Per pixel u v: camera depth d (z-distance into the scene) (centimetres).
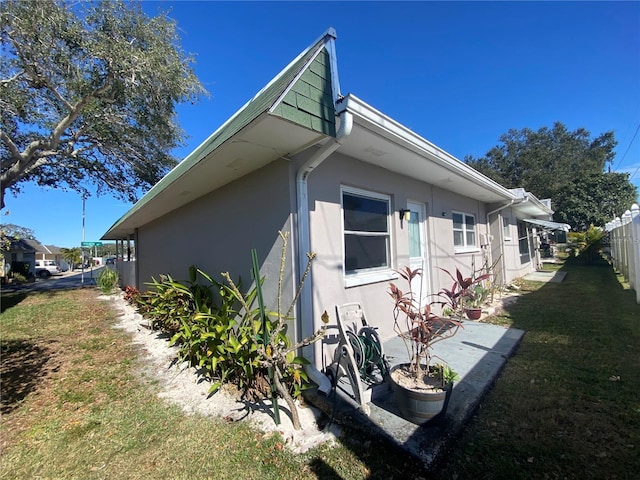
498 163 3541
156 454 236
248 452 233
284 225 347
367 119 295
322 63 280
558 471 197
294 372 293
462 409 260
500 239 902
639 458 204
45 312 893
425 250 588
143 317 725
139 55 1016
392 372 277
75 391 355
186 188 485
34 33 891
